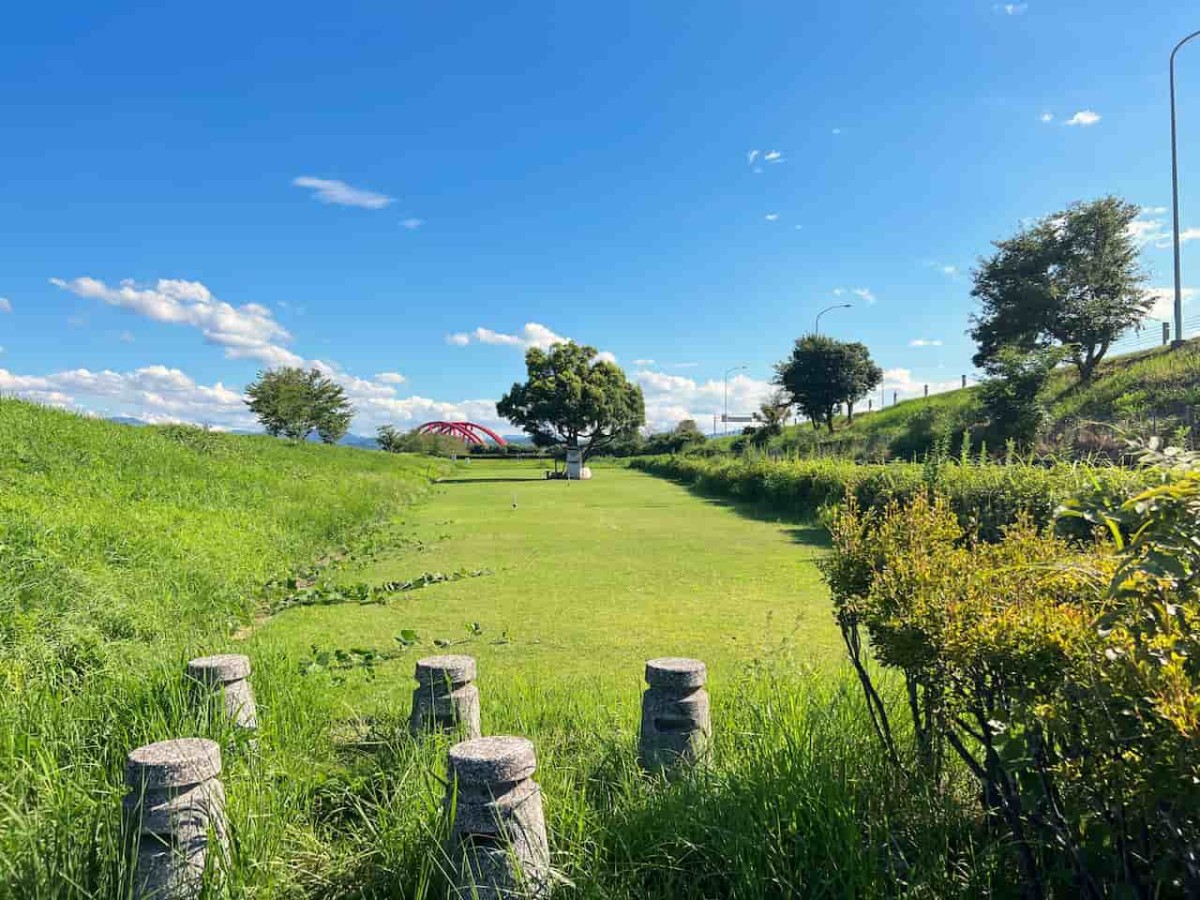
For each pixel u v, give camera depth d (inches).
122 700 150.9
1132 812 75.1
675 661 141.3
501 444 2864.2
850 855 99.0
